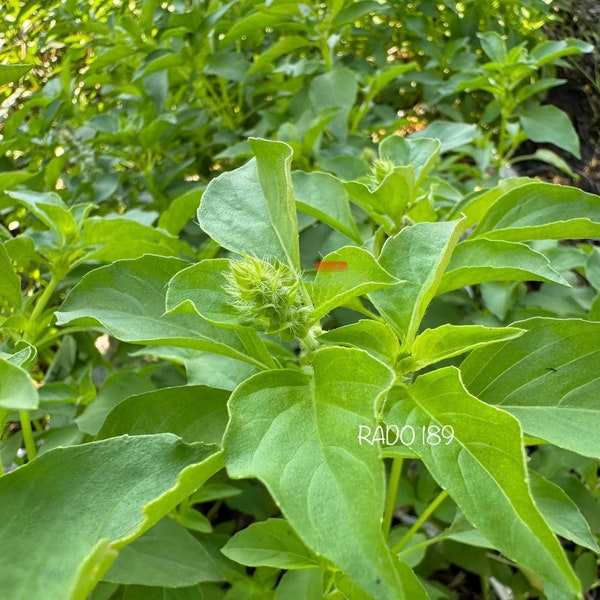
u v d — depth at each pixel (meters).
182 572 0.15
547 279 0.16
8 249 0.23
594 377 0.14
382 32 0.42
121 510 0.12
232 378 0.18
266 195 0.16
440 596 0.23
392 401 0.13
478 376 0.15
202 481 0.12
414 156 0.22
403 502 0.23
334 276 0.13
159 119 0.32
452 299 0.26
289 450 0.11
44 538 0.11
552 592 0.17
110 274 0.16
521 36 0.42
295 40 0.33
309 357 0.14
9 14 0.43
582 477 0.23
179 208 0.26
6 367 0.11
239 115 0.38
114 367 0.31
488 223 0.19
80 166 0.36
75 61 0.44
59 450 0.12
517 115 0.34
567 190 0.19
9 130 0.35
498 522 0.11
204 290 0.14
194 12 0.33
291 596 0.17
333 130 0.31
